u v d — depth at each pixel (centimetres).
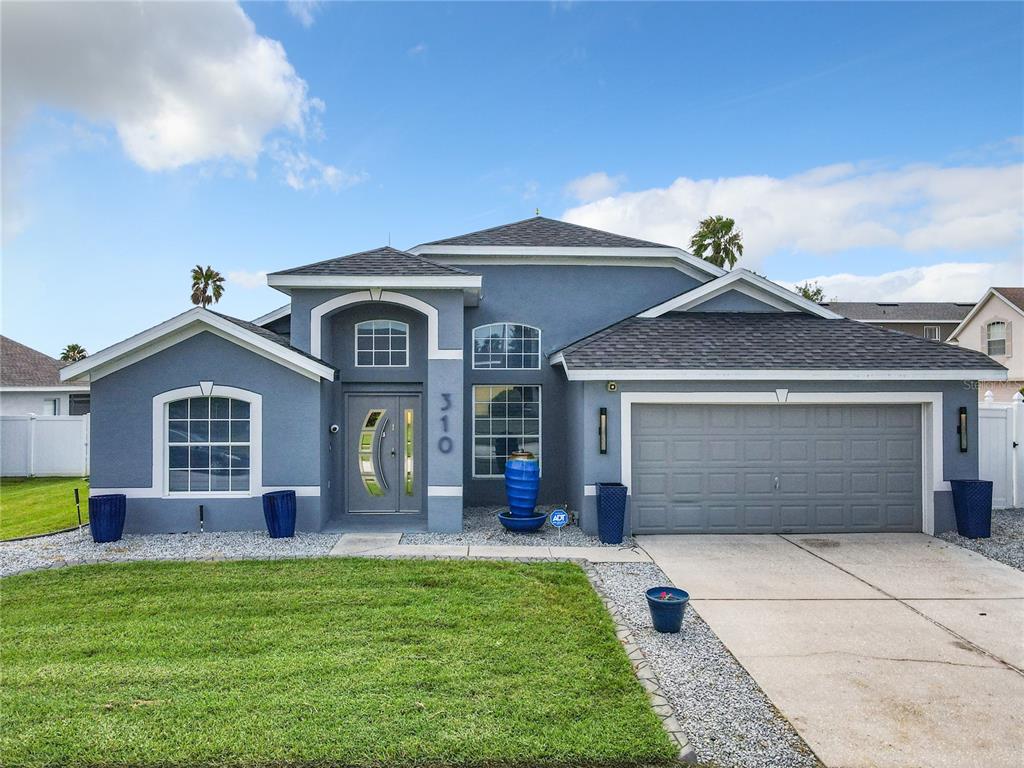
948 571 853
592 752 404
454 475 1078
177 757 396
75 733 424
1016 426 1266
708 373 1032
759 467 1080
